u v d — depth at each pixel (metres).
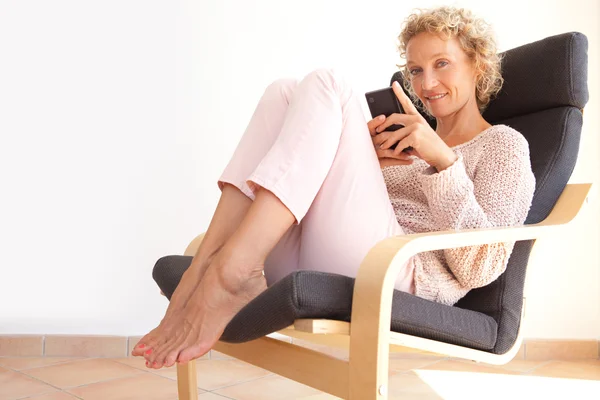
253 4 2.60
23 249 2.49
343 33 2.63
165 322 1.17
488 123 1.59
